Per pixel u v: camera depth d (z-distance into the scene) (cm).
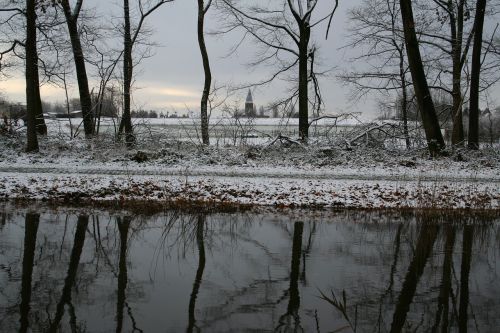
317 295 611
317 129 2469
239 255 802
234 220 1082
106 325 503
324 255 805
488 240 938
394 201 1291
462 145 2331
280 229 1005
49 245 841
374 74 2406
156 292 613
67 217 1066
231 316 538
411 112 2786
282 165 1881
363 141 2212
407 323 526
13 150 2058
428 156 2059
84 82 2252
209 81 2294
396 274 705
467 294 621
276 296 601
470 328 512
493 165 1930
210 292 615
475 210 1202
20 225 981
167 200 1240
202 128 2272
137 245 862
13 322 509
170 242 887
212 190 1363
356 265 751
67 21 2162
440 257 809
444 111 2589
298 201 1275
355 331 499
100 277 670
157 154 1970
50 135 2294
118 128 2342
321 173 1688
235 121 2320
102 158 1909
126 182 1433
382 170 1769
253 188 1404
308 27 2230
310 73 2392
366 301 591
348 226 1045
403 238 945
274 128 3581
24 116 2933
